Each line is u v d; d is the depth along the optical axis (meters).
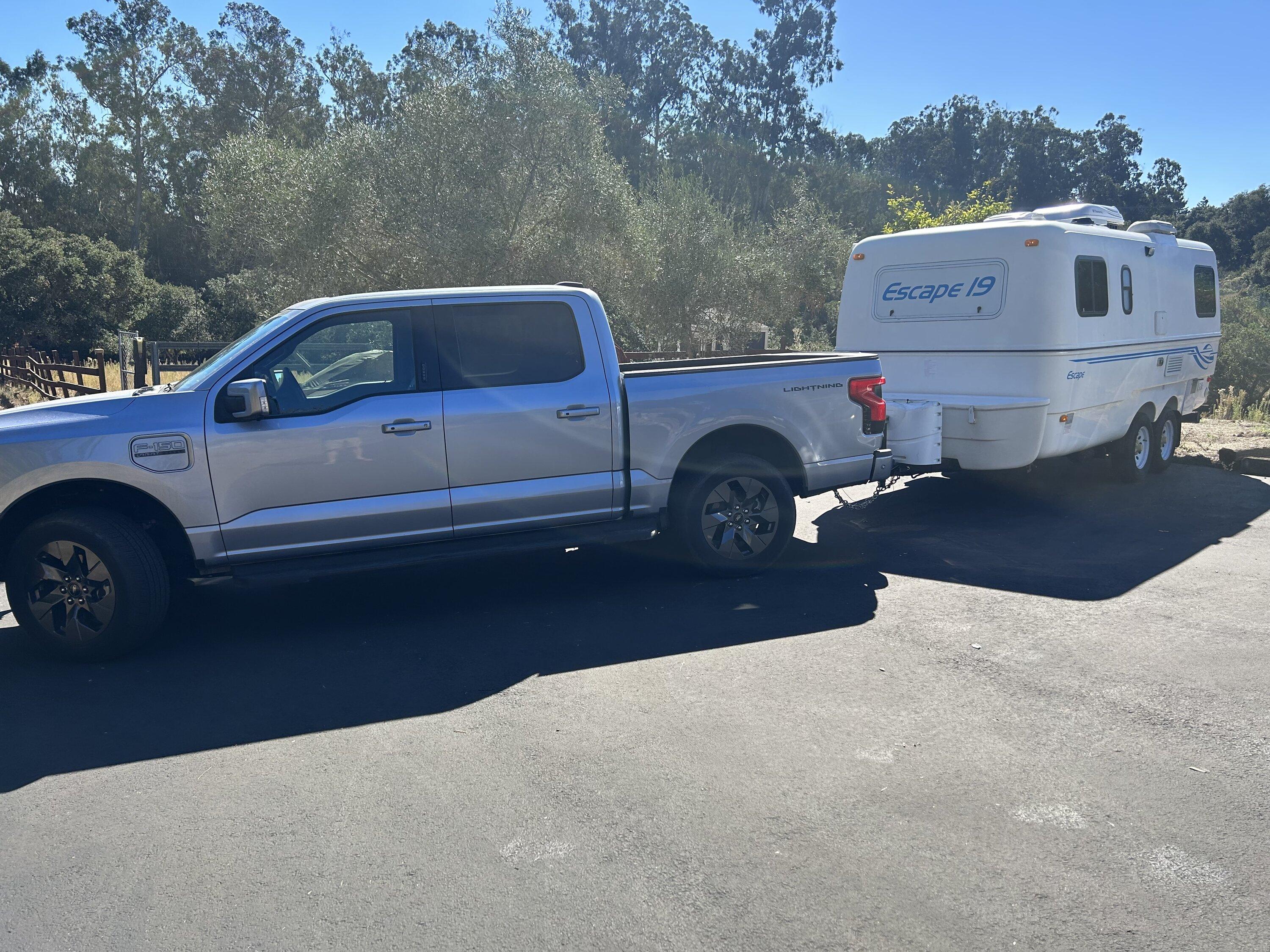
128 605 5.05
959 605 5.86
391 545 5.67
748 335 25.89
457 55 22.53
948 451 8.34
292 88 59.00
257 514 5.35
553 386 5.89
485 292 5.83
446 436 5.62
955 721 4.18
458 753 3.94
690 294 24.80
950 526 8.15
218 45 57.97
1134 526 8.02
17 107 53.81
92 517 5.03
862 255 9.45
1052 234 8.16
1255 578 6.38
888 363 9.30
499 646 5.25
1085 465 11.16
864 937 2.73
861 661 4.91
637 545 7.48
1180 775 3.67
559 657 5.06
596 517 6.14
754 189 69.38
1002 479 10.51
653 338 24.94
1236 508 8.70
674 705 4.39
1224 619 5.52
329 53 59.00
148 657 5.22
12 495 4.99
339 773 3.79
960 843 3.21
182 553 5.34
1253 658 4.90
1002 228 8.38
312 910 2.91
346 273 22.09
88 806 3.57
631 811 3.45
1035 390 8.28
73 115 55.97
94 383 18.97
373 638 5.44
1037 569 6.70
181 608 6.14
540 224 22.80
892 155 100.31
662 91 71.38
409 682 4.75
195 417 5.21
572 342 5.98
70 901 2.98
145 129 56.62
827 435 6.65
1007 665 4.84
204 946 2.75
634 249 23.75
